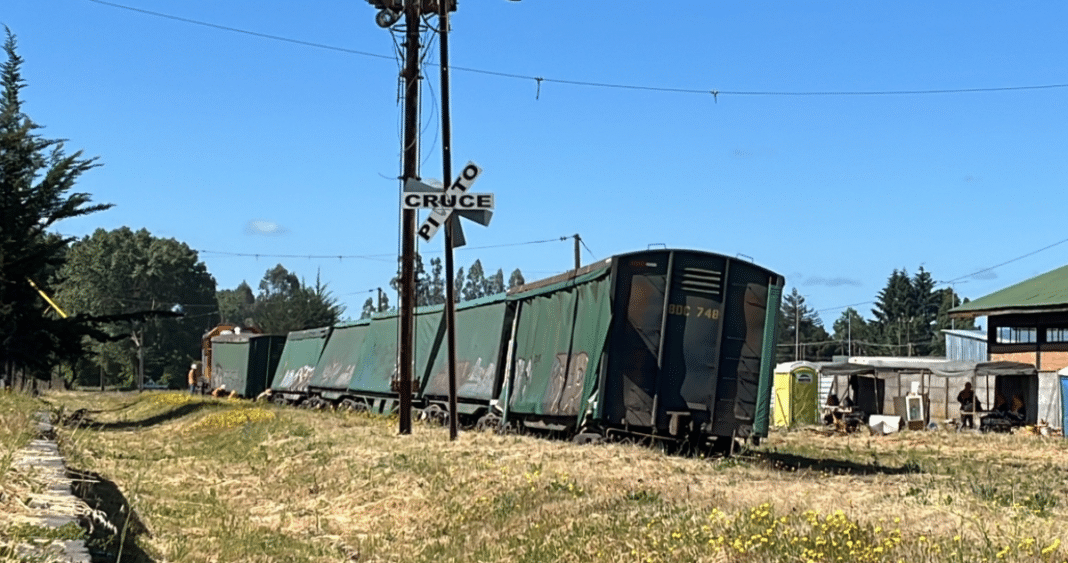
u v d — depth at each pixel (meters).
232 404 40.00
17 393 37.28
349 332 40.38
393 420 28.20
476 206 19.91
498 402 24.28
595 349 18.56
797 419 46.38
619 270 18.39
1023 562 8.33
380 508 14.62
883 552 8.77
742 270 18.70
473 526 12.58
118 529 11.80
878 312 136.25
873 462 21.05
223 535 12.70
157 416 38.62
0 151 44.16
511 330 24.81
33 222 45.53
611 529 10.83
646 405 18.17
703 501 11.98
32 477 11.70
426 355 30.94
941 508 11.26
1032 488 15.47
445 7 20.20
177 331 113.19
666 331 18.31
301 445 21.03
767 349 18.41
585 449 16.73
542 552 10.62
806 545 9.15
